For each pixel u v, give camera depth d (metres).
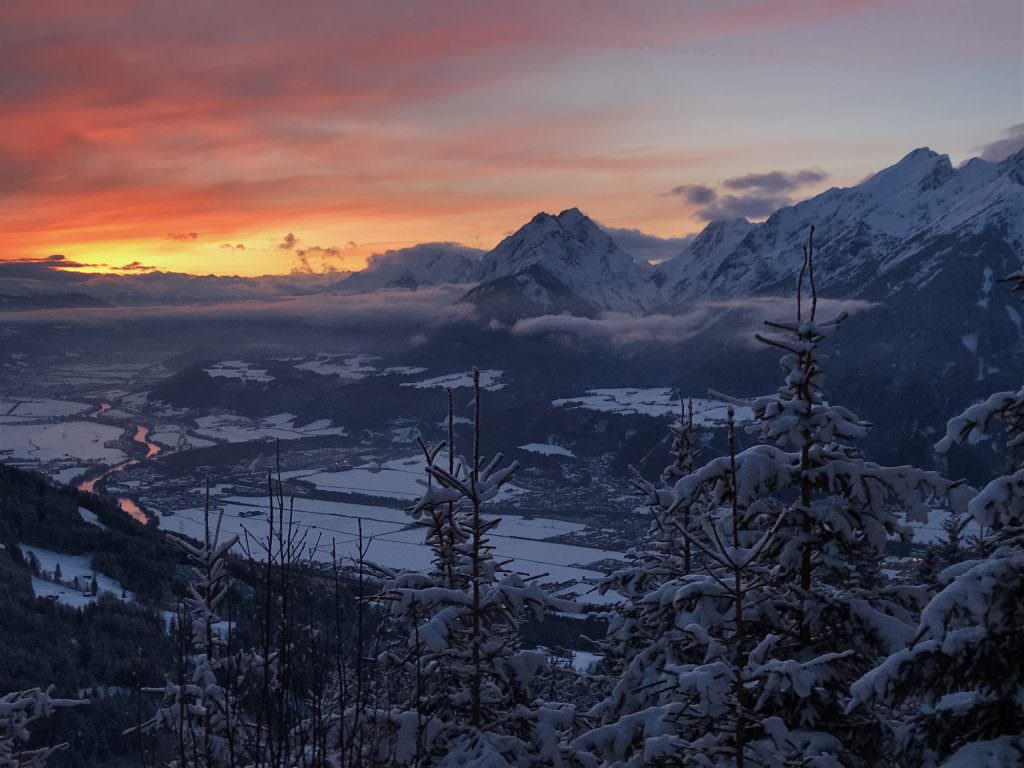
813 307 12.64
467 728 12.19
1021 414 10.88
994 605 9.65
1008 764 9.46
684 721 11.42
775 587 12.66
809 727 11.30
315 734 9.62
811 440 12.26
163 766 12.09
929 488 11.80
